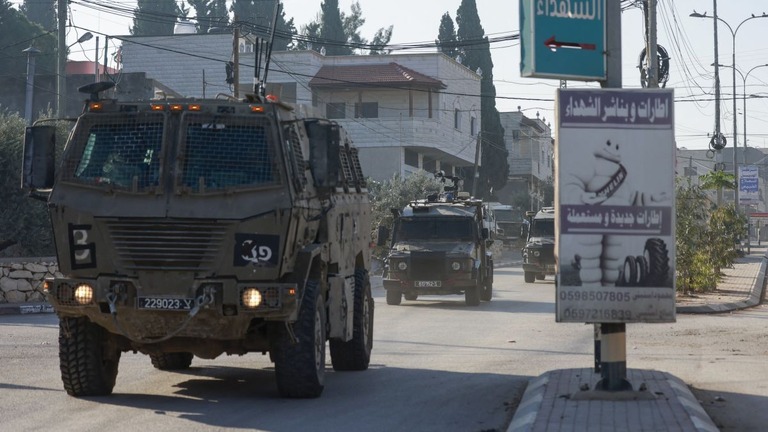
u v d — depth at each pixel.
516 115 176.25
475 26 145.38
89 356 21.25
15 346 31.77
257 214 20.14
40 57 125.06
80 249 20.44
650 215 18.70
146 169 20.50
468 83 129.38
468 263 51.09
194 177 20.39
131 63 116.56
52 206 20.59
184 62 115.69
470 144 130.38
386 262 53.31
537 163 183.38
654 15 42.06
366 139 112.50
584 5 19.05
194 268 20.06
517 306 52.09
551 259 74.00
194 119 20.75
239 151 20.58
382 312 47.91
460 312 47.88
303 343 21.16
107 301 20.16
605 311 18.70
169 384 23.89
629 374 22.16
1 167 53.06
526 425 16.78
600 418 17.19
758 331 36.38
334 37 156.75
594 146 18.72
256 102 21.31
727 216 62.09
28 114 89.12
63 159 20.88
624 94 18.70
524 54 18.98
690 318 42.56
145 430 17.91
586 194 18.72
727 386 22.66
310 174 22.58
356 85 112.31
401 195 91.75
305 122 21.36
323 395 22.16
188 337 20.86
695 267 54.31
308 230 21.92
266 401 21.31
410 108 113.62
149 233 20.17
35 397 21.61
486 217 58.88
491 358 29.05
